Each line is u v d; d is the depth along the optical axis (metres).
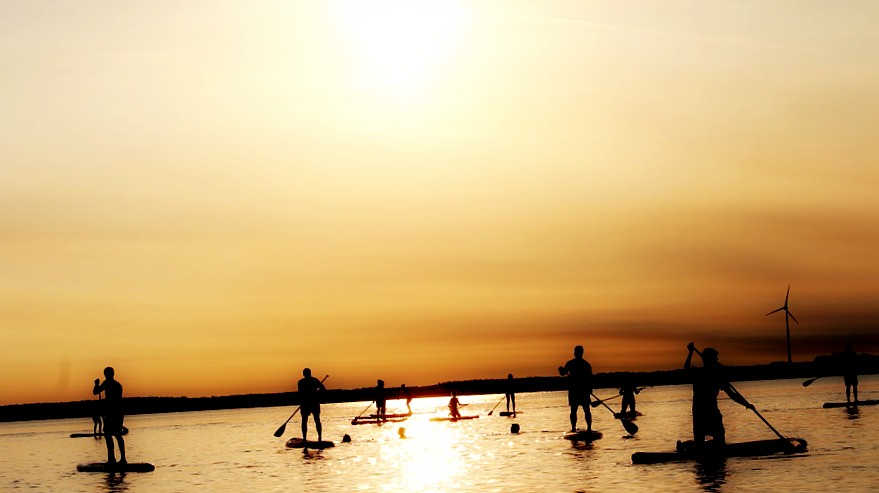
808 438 23.62
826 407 38.75
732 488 15.67
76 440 48.66
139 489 20.80
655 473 18.28
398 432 37.94
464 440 31.02
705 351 20.86
